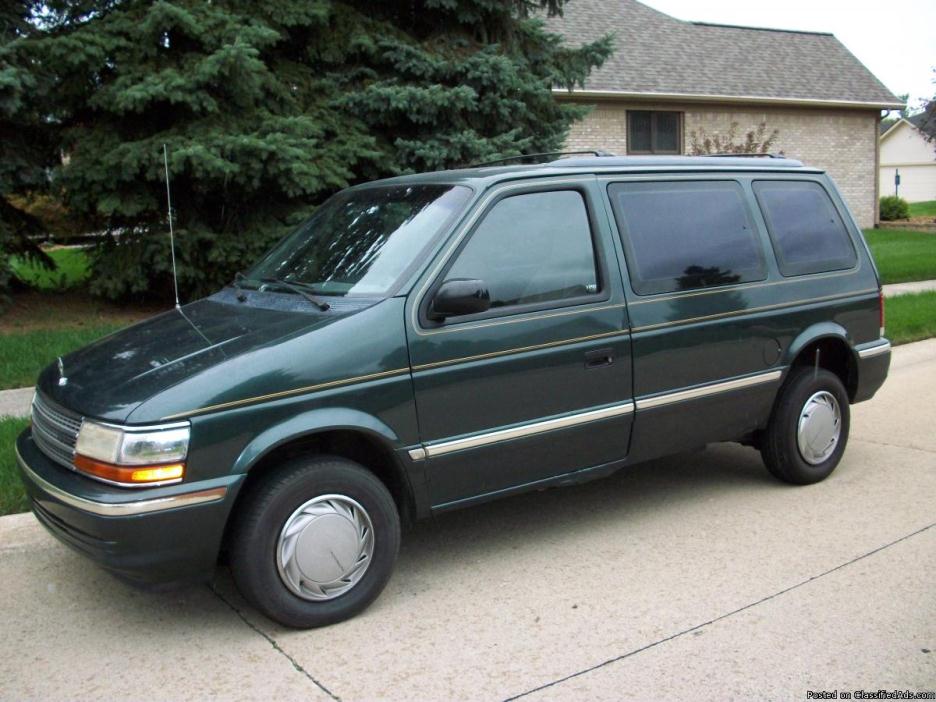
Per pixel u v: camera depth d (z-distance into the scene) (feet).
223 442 11.82
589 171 15.66
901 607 13.12
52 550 15.71
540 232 14.78
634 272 15.61
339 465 12.73
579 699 10.90
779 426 18.17
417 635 12.60
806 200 18.85
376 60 36.17
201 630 12.91
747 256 17.34
